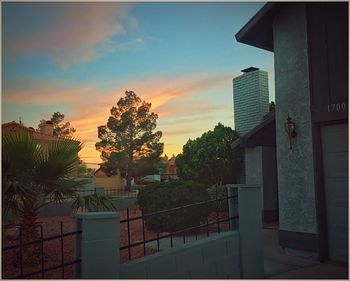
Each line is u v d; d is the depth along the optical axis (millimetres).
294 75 7879
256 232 6410
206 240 5852
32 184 6332
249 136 10250
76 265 4754
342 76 6980
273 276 6211
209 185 13711
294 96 7848
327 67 7262
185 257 5516
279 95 8195
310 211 7418
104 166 40281
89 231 4641
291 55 7969
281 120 8102
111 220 4812
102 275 4652
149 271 5117
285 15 8172
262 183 11859
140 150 41219
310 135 7484
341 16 7086
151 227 9539
